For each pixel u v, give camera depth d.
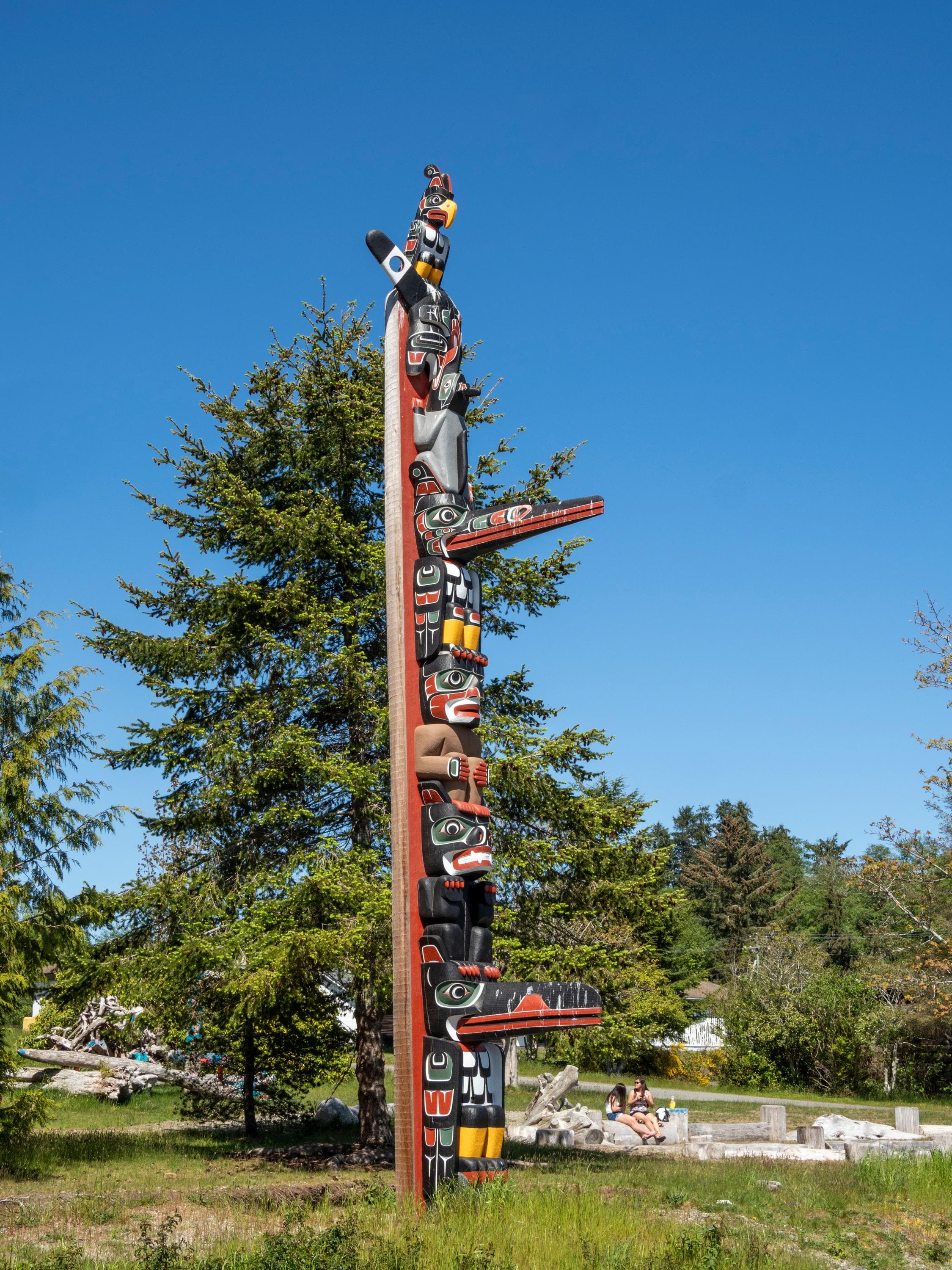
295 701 17.66
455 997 10.75
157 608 18.30
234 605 17.64
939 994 31.50
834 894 61.84
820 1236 11.31
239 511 17.94
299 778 17.61
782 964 44.12
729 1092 39.34
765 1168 15.26
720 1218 11.49
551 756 17.36
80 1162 15.41
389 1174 14.82
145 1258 8.01
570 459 19.70
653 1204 12.09
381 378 19.44
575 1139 20.30
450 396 12.71
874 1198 13.22
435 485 12.41
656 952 19.73
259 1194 12.05
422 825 11.41
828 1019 40.88
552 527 11.52
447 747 11.51
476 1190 10.16
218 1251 8.34
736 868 66.12
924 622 28.11
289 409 19.11
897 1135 21.12
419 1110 10.73
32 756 15.65
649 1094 21.23
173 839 18.09
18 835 15.54
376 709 17.23
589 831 17.55
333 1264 7.68
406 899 11.19
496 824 17.77
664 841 77.50
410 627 12.05
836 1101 37.78
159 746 17.30
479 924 11.51
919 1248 11.12
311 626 17.25
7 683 15.92
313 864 16.25
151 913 16.75
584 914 17.84
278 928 15.72
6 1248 8.80
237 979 14.96
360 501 19.83
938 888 30.08
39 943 15.35
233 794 16.98
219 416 19.25
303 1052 20.56
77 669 16.53
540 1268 8.22
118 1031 18.67
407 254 13.53
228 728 17.31
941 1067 40.09
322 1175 14.60
